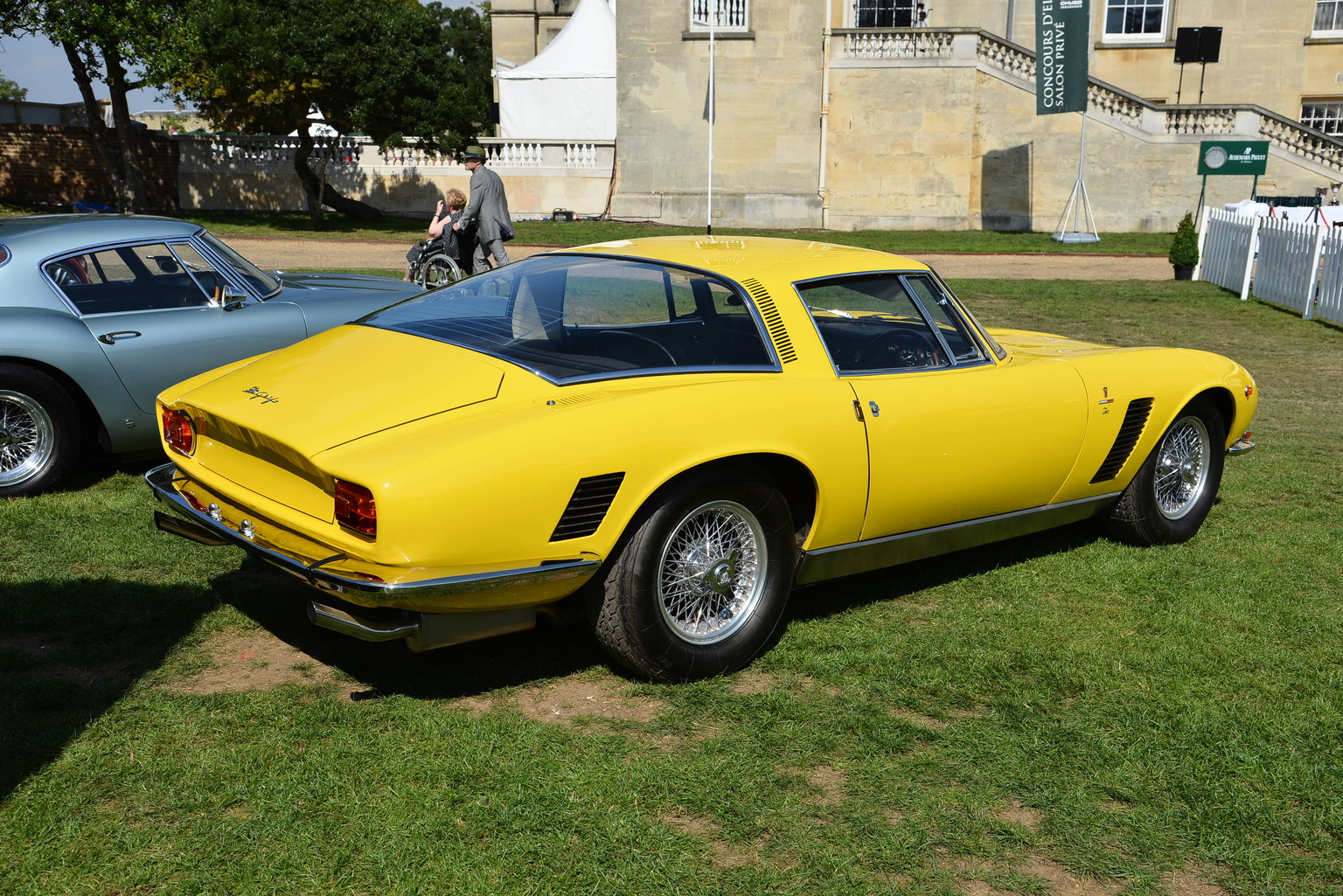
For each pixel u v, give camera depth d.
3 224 5.88
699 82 28.03
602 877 2.71
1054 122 28.17
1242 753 3.42
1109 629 4.38
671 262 4.12
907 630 4.31
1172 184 28.27
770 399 3.75
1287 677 3.98
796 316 3.99
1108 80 31.30
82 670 3.73
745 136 28.27
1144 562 5.18
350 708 3.51
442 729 3.38
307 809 2.93
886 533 4.23
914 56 27.70
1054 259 22.45
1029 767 3.31
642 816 2.97
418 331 3.96
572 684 3.75
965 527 4.52
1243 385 5.51
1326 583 4.97
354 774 3.12
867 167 28.42
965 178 28.22
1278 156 27.97
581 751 3.29
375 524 3.11
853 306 4.22
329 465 3.19
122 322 5.66
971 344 4.59
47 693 3.52
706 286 3.98
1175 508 5.48
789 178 28.42
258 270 6.43
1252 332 13.55
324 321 6.25
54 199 30.16
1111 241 26.17
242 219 27.16
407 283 7.30
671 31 27.84
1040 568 5.06
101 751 3.19
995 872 2.81
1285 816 3.11
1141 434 5.03
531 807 2.98
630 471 3.39
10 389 5.38
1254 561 5.23
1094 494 5.01
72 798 2.94
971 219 28.83
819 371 3.97
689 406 3.56
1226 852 2.92
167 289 5.86
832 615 4.45
